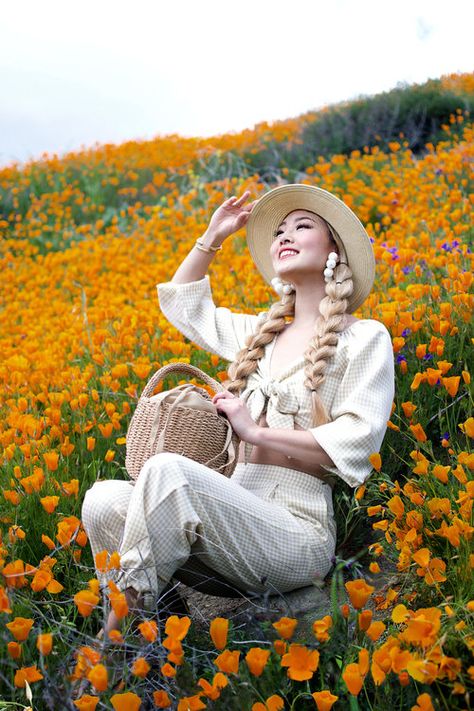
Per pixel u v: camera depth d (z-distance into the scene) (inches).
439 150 354.9
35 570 87.7
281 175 430.6
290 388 104.7
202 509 87.2
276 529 93.4
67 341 184.1
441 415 123.3
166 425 93.8
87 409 145.9
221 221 124.6
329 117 470.0
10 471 121.5
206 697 74.0
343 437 95.7
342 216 110.0
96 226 406.9
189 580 96.7
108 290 275.0
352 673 67.2
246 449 104.9
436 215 238.7
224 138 556.1
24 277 300.2
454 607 77.6
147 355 167.9
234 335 121.1
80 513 114.0
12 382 158.9
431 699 70.2
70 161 554.9
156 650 78.7
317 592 97.7
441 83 462.6
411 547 87.3
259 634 84.3
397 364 128.3
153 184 474.0
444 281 149.9
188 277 124.8
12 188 484.1
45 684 75.4
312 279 112.5
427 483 96.4
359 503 105.8
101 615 94.0
